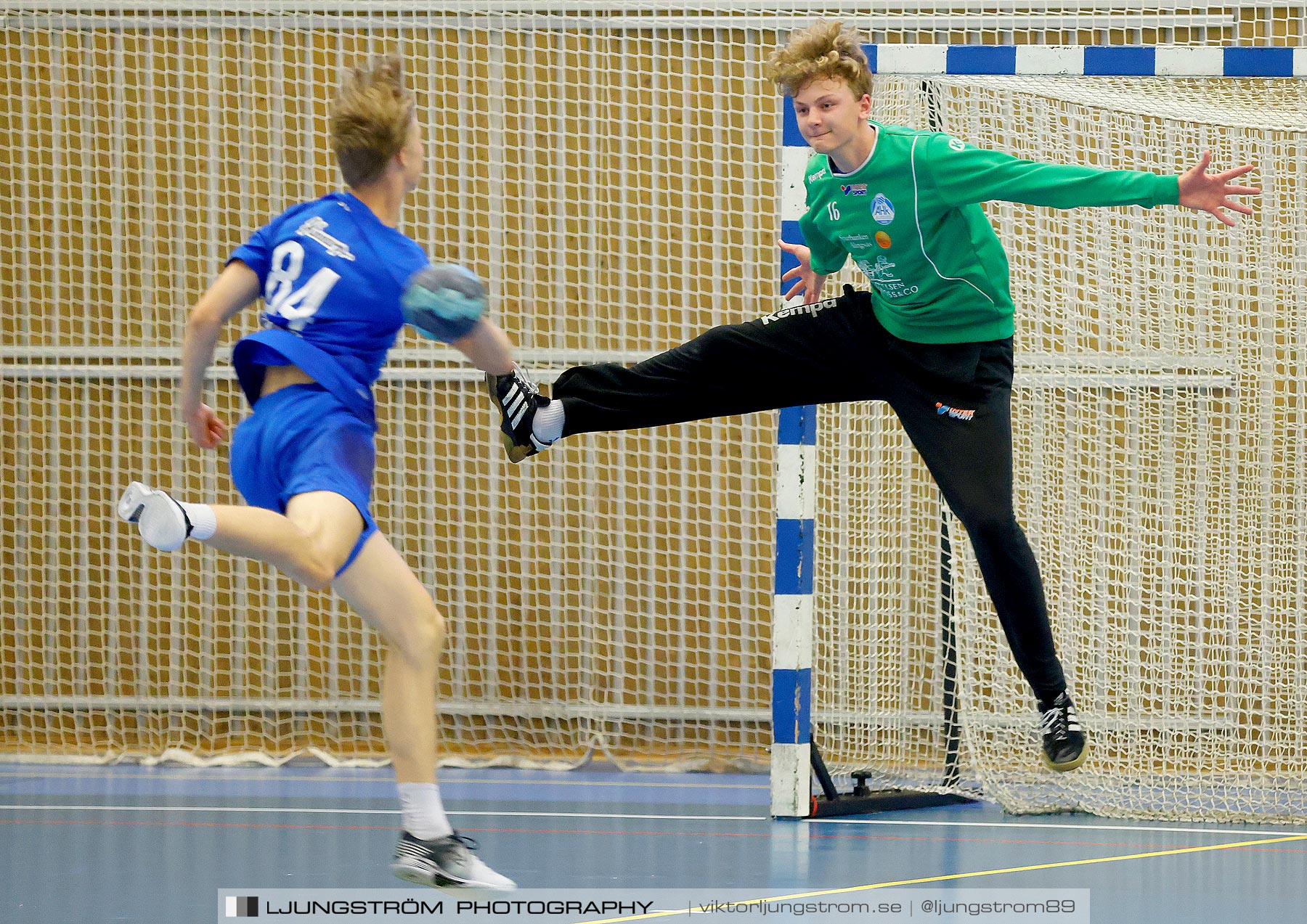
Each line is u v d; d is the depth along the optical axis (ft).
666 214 86.43
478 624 86.63
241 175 87.45
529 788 74.02
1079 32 81.82
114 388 87.92
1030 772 69.77
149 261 87.97
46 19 87.66
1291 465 71.56
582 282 86.79
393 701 33.60
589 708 84.99
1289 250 70.85
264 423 33.65
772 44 85.51
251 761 83.15
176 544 29.27
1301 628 70.54
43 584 87.51
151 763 82.84
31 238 88.48
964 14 81.87
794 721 62.75
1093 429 72.74
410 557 87.15
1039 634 44.14
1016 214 71.82
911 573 78.84
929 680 76.54
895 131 43.52
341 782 75.77
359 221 34.68
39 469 88.07
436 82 86.84
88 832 57.41
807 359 47.03
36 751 85.97
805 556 63.41
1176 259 71.51
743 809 65.87
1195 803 65.92
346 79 36.01
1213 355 71.51
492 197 86.94
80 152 88.07
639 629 85.97
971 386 45.39
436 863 33.06
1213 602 72.28
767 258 86.07
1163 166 70.85
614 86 86.33
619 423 47.42
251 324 89.76
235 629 86.94
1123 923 39.88
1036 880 46.98
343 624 86.69
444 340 33.99
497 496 86.89
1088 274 71.82
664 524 86.17
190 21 87.25
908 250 43.62
